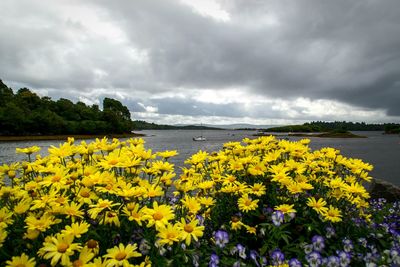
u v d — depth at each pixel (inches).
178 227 102.9
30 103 4372.5
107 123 4837.6
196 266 108.3
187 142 3417.8
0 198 117.0
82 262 83.0
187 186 149.5
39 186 117.1
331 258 118.4
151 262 97.0
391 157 1665.8
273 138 204.7
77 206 104.0
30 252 94.3
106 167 124.3
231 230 141.5
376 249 137.8
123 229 111.0
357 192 146.5
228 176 154.6
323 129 7509.8
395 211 236.5
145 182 127.1
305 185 144.9
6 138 3248.0
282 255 116.6
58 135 3880.4
